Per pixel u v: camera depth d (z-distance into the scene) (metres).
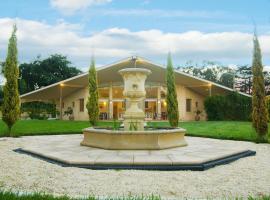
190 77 26.80
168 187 4.67
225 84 55.69
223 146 9.24
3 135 12.51
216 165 6.53
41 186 4.66
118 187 4.64
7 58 12.73
